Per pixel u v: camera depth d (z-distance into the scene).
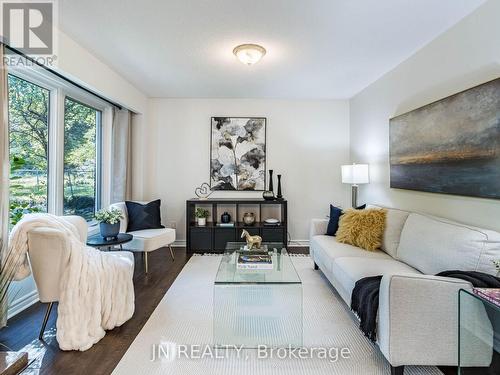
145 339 1.98
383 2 2.00
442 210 2.42
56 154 2.89
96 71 2.97
